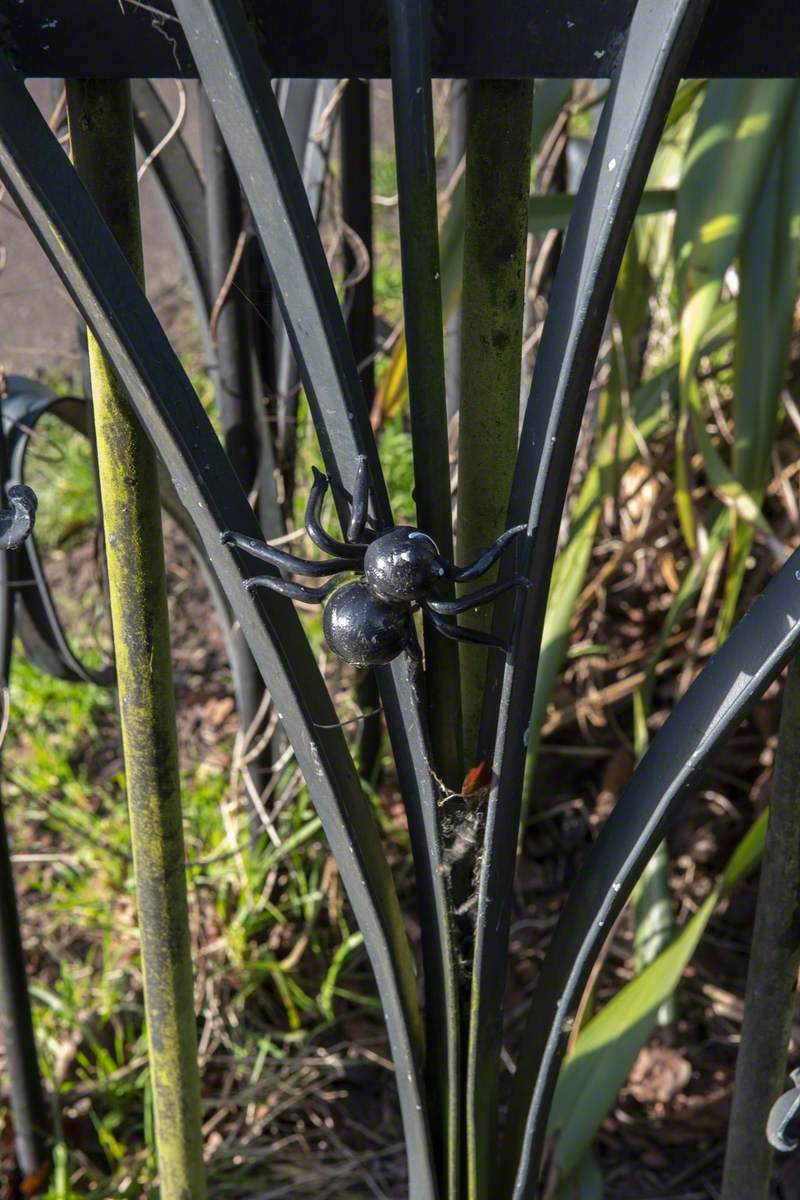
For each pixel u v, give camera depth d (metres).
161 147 1.41
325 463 1.07
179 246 1.81
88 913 2.25
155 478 1.16
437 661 1.11
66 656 1.54
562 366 0.99
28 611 1.63
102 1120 1.97
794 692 1.12
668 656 2.60
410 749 1.10
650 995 1.66
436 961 1.22
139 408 1.03
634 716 2.56
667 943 2.01
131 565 1.17
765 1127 1.28
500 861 1.13
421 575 1.00
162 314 3.74
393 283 3.70
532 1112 1.24
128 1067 1.99
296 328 1.02
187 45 1.01
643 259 2.21
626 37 0.97
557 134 2.15
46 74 1.02
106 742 2.68
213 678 2.78
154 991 1.36
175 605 3.00
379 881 1.16
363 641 1.01
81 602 2.98
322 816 1.14
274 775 2.21
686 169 1.66
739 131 1.62
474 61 1.00
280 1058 2.03
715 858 2.33
